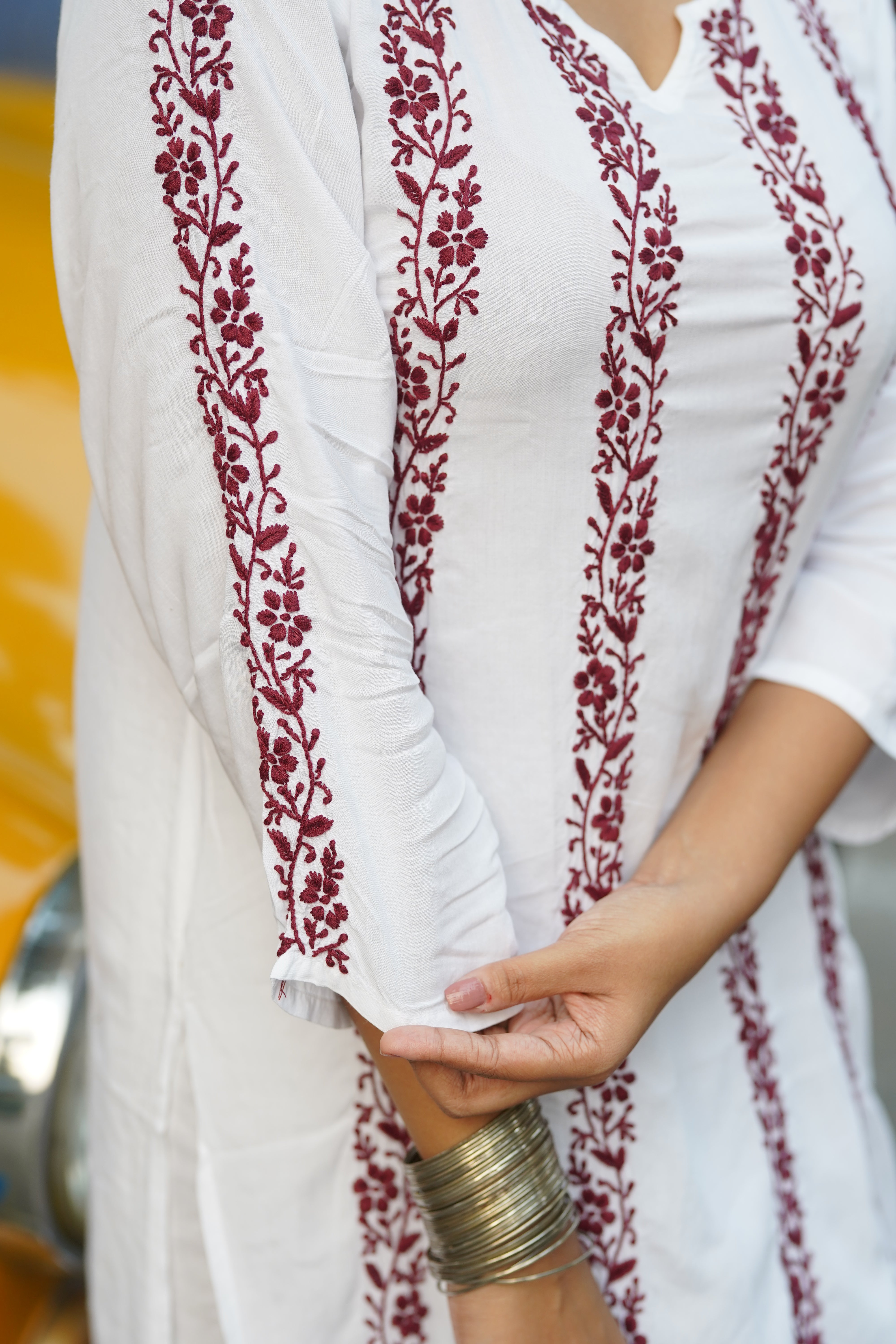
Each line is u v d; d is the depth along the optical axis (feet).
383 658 2.08
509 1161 2.25
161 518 2.14
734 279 2.40
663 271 2.29
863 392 2.68
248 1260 2.71
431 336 2.18
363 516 2.09
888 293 2.60
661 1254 2.77
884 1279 3.40
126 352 2.10
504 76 2.23
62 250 2.18
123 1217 2.93
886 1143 3.82
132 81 2.07
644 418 2.39
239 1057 2.71
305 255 2.07
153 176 2.05
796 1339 3.09
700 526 2.56
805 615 2.97
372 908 2.07
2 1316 4.08
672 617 2.59
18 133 6.36
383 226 2.16
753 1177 3.04
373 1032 2.21
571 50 2.34
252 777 2.20
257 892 2.65
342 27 2.16
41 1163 3.71
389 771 2.08
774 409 2.57
